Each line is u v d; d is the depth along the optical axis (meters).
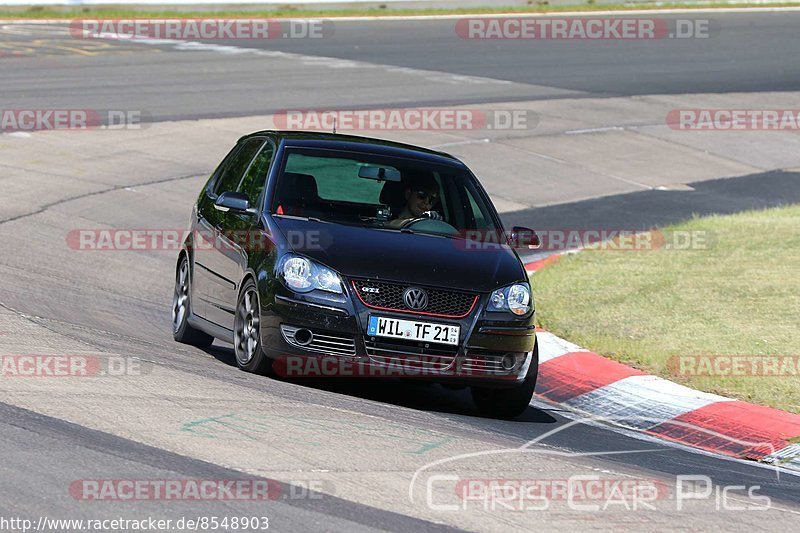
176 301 35.81
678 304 43.25
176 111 80.81
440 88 97.69
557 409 32.44
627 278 48.03
